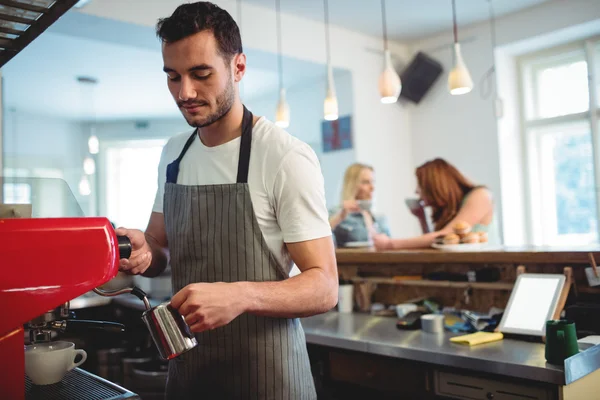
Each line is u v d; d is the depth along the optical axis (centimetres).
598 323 188
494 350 180
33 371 108
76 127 765
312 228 117
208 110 114
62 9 100
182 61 109
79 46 463
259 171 122
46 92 613
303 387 131
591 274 199
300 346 133
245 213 122
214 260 125
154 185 784
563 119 480
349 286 271
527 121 509
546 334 163
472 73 515
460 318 229
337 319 252
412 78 542
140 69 539
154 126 775
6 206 102
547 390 158
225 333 125
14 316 85
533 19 467
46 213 124
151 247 138
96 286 91
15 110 693
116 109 704
